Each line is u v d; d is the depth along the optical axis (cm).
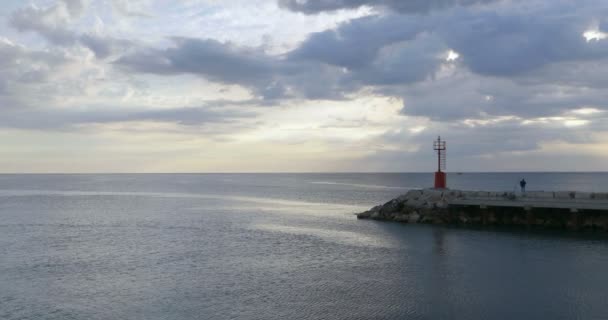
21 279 3144
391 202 6138
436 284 2956
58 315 2475
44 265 3534
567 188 14038
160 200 9956
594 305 2550
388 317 2412
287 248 4131
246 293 2812
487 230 4881
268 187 16800
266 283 3016
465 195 5578
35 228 5462
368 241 4409
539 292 2772
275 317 2425
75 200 9994
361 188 15825
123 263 3591
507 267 3334
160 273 3288
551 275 3109
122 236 4847
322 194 12250
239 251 4016
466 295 2736
